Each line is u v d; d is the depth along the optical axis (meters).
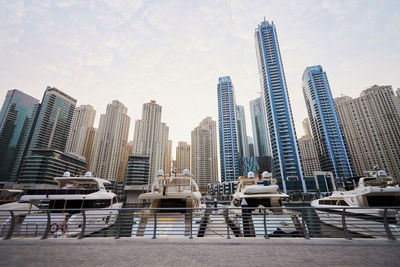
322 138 131.12
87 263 5.60
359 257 5.87
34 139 144.25
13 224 8.42
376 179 19.83
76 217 16.48
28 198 18.09
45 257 6.08
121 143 172.25
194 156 194.00
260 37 132.12
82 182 23.61
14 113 187.25
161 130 174.50
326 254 6.13
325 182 94.94
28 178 97.75
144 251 6.54
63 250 6.71
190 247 6.89
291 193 95.31
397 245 6.89
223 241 7.50
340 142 124.69
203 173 185.88
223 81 174.25
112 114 175.75
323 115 133.38
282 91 114.75
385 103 140.12
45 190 18.73
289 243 7.21
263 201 16.48
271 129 112.50
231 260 5.72
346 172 117.38
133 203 96.94
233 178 141.50
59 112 163.12
